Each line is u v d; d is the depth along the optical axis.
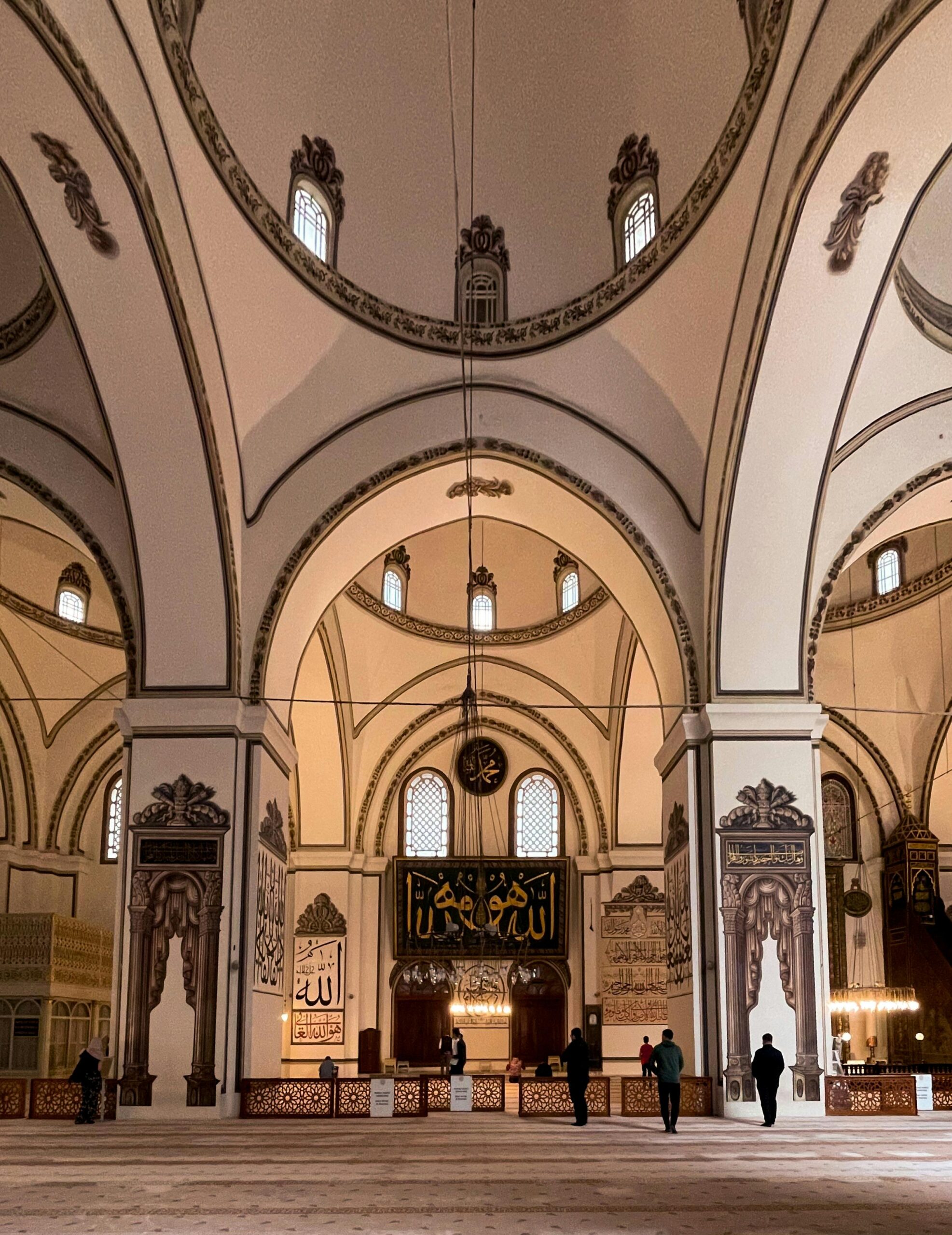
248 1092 12.41
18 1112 12.38
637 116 12.55
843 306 10.97
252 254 11.95
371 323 13.16
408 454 13.62
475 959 21.94
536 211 13.41
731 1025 12.40
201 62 10.94
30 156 9.64
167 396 11.83
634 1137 10.44
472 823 22.64
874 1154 9.03
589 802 22.20
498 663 21.62
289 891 21.45
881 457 13.38
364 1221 6.04
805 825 12.80
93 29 8.84
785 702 13.01
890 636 20.42
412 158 13.10
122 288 10.88
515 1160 8.62
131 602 13.16
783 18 9.66
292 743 14.70
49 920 18.11
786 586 12.95
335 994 21.03
